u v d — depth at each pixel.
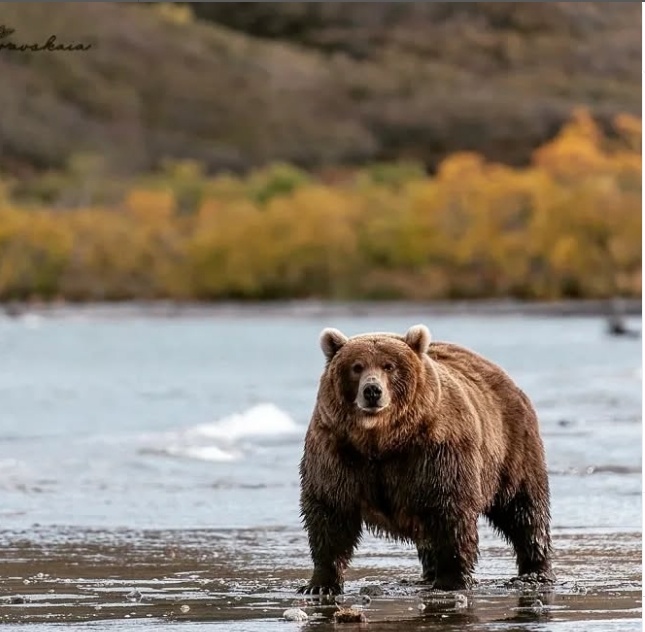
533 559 33.19
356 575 33.56
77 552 36.41
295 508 44.38
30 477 50.00
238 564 34.81
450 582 30.95
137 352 171.25
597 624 27.12
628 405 76.56
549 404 77.44
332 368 30.33
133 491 47.41
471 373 33.03
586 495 46.38
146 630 26.70
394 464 30.45
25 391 96.38
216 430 62.59
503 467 32.56
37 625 27.17
